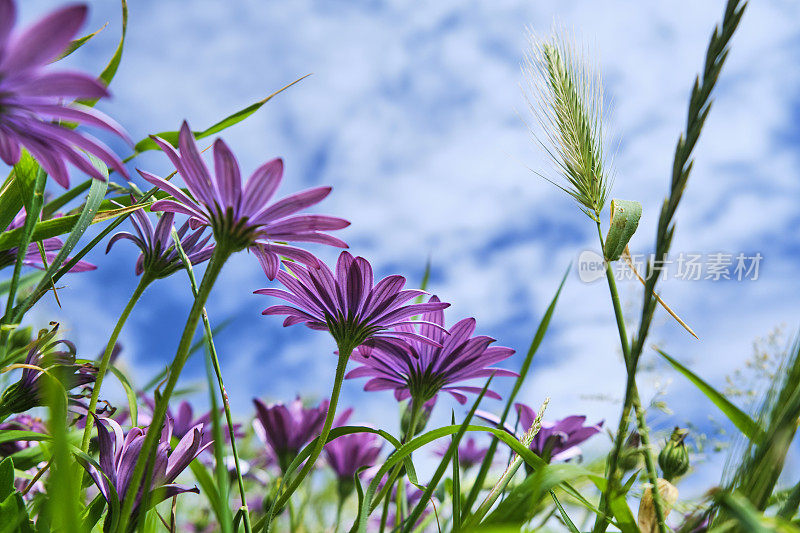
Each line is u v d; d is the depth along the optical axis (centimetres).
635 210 27
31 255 33
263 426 38
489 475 39
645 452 25
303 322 30
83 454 25
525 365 28
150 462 24
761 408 23
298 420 38
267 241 25
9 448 31
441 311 32
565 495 30
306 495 44
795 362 23
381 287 28
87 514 26
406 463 28
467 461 43
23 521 25
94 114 21
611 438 25
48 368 28
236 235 24
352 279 28
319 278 28
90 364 29
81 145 22
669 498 25
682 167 23
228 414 28
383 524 31
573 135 28
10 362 28
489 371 32
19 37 20
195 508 49
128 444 26
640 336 24
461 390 34
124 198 32
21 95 21
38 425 33
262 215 24
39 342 28
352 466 40
